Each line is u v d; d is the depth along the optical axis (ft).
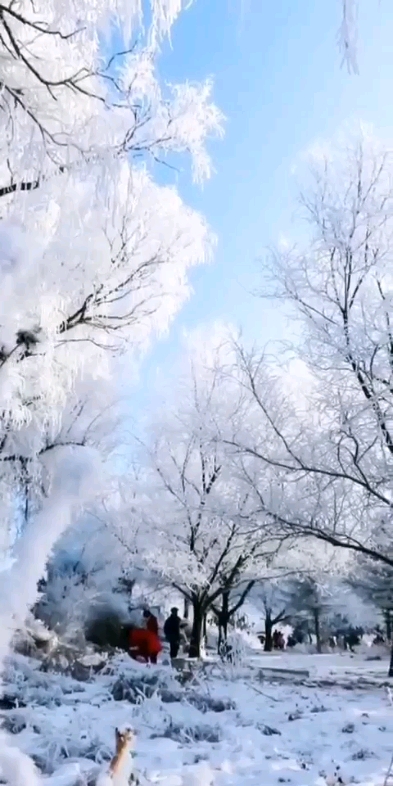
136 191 20.13
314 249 44.45
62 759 18.43
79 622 55.21
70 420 31.09
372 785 17.71
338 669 62.28
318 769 19.35
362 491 43.06
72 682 32.86
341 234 44.06
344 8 8.04
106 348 23.70
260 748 21.77
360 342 41.09
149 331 25.08
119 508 61.82
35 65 12.42
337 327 42.24
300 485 43.93
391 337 41.37
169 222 23.15
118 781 11.25
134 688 30.55
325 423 43.88
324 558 60.64
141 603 71.15
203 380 60.59
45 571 6.60
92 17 11.65
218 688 35.22
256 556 63.10
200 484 60.39
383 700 35.50
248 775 18.22
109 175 13.44
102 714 25.73
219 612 73.10
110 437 39.52
